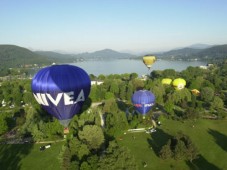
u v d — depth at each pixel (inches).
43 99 2319.1
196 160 2711.6
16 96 5516.7
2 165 2728.8
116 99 5787.4
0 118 3565.5
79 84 2308.1
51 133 3299.7
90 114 3565.5
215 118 4160.9
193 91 5954.7
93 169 2285.9
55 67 2336.4
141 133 3521.2
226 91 6692.9
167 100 5034.5
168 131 3582.7
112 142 2458.2
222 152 2898.6
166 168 2554.1
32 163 2741.1
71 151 2571.4
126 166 2198.6
